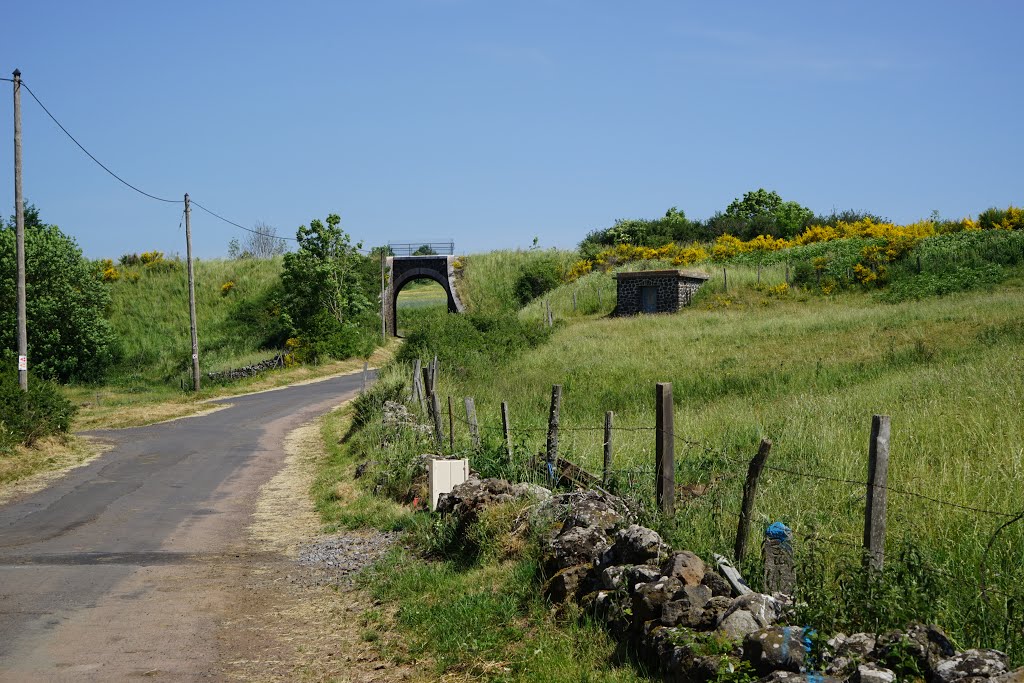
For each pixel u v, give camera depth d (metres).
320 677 6.90
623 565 7.06
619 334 35.44
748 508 6.85
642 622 6.20
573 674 6.12
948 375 15.20
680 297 45.44
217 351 54.69
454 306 66.06
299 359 48.47
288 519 14.52
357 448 20.33
